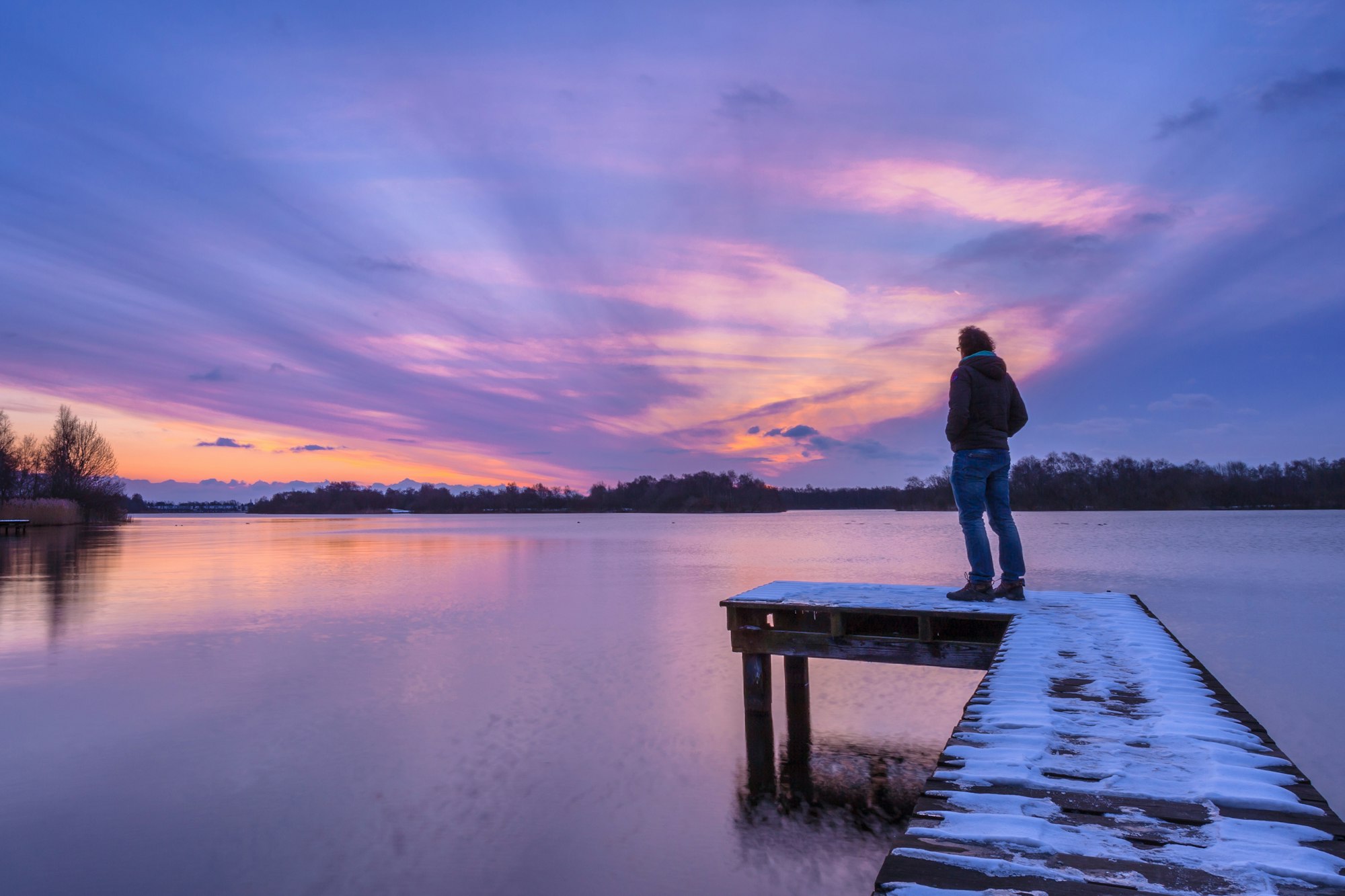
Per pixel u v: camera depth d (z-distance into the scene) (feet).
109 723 31.45
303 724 31.32
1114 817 8.84
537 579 87.51
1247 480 424.05
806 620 28.68
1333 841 8.20
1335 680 37.40
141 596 72.28
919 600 27.73
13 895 18.49
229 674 39.81
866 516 500.33
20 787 24.91
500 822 22.45
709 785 25.14
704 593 73.15
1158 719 12.69
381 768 26.43
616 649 45.65
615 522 379.14
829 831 21.93
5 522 205.46
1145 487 437.58
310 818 22.67
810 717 31.89
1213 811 8.99
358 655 44.21
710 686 37.09
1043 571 88.53
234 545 160.15
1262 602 63.31
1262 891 7.00
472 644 47.47
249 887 18.89
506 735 29.91
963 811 9.14
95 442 309.01
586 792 24.62
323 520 421.59
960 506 26.53
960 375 25.46
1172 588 71.97
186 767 26.66
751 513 636.48
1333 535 164.25
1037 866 7.55
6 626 55.06
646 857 20.39
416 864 19.98
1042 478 458.91
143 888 18.86
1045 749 11.34
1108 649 18.15
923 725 30.91
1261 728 12.14
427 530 255.70
